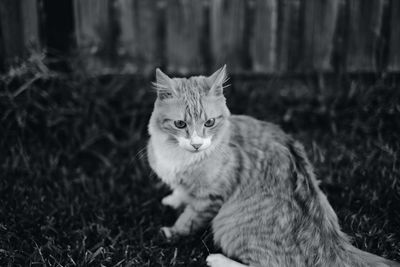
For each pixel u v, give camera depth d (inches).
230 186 29.3
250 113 40.0
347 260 26.7
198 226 30.7
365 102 39.0
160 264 28.8
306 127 40.5
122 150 38.6
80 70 39.3
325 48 41.6
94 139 38.5
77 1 39.7
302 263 27.5
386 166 34.4
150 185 35.9
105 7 40.4
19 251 29.0
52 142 38.4
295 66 42.5
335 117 39.7
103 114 39.6
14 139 37.6
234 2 40.9
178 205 34.0
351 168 35.0
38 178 34.6
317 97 41.1
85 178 35.5
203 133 28.1
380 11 39.7
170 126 28.6
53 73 38.0
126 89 40.4
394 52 40.5
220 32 41.9
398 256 29.0
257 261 28.2
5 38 38.8
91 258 28.4
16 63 38.3
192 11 41.2
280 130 31.1
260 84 42.3
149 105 40.1
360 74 41.0
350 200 32.6
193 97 28.2
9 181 34.2
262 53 42.4
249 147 29.6
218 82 28.5
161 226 32.5
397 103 38.0
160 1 40.8
